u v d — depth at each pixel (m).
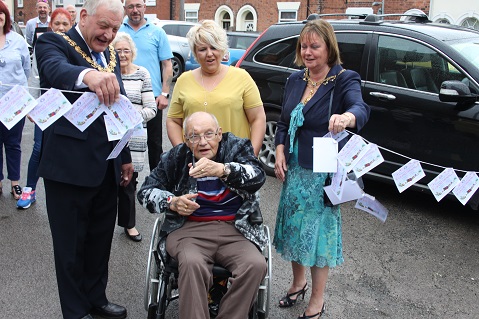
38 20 8.66
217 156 3.00
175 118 3.47
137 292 3.63
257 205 2.97
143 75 4.20
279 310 3.49
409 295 3.72
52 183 2.86
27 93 2.37
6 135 5.14
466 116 4.54
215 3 20.83
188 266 2.62
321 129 3.13
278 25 6.12
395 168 5.06
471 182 3.15
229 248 2.81
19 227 4.61
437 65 4.82
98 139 2.84
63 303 3.01
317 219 3.15
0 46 4.85
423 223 4.93
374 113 5.13
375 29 5.28
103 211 3.11
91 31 2.72
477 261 4.24
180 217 2.93
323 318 3.41
